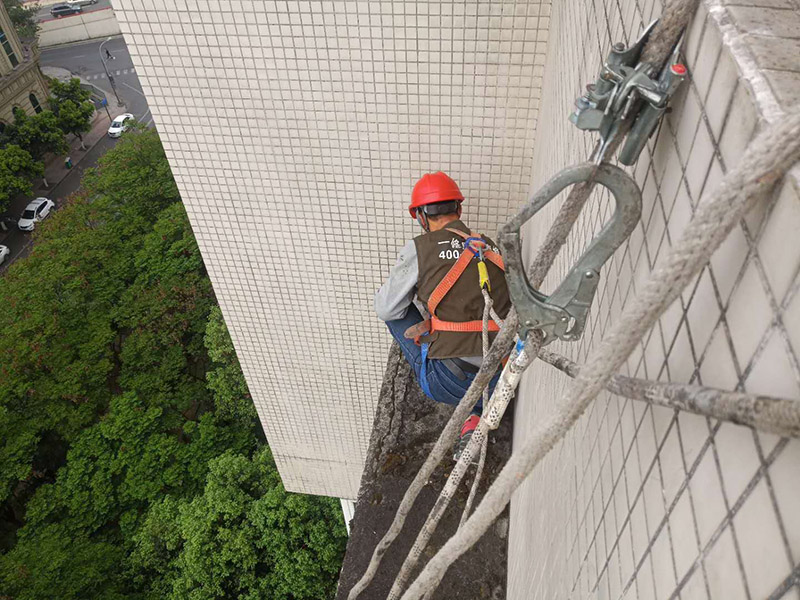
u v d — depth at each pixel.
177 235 18.55
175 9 2.60
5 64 23.69
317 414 4.79
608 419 0.91
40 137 23.62
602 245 0.78
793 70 0.47
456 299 2.27
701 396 0.46
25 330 15.95
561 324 0.91
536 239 2.25
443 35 2.55
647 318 0.47
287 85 2.81
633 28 0.85
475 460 2.71
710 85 0.56
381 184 3.15
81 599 12.73
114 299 18.06
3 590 12.29
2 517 15.98
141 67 2.81
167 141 3.10
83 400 15.99
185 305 17.16
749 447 0.45
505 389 1.26
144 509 14.75
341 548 11.95
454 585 2.37
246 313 4.04
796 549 0.37
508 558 2.38
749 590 0.43
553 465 1.40
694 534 0.54
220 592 11.64
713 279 0.55
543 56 2.56
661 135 0.73
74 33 37.91
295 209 3.34
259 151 3.09
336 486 5.58
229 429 15.64
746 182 0.40
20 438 14.90
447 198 2.57
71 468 14.48
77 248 17.78
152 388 16.39
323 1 2.51
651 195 0.77
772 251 0.43
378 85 2.75
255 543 11.84
